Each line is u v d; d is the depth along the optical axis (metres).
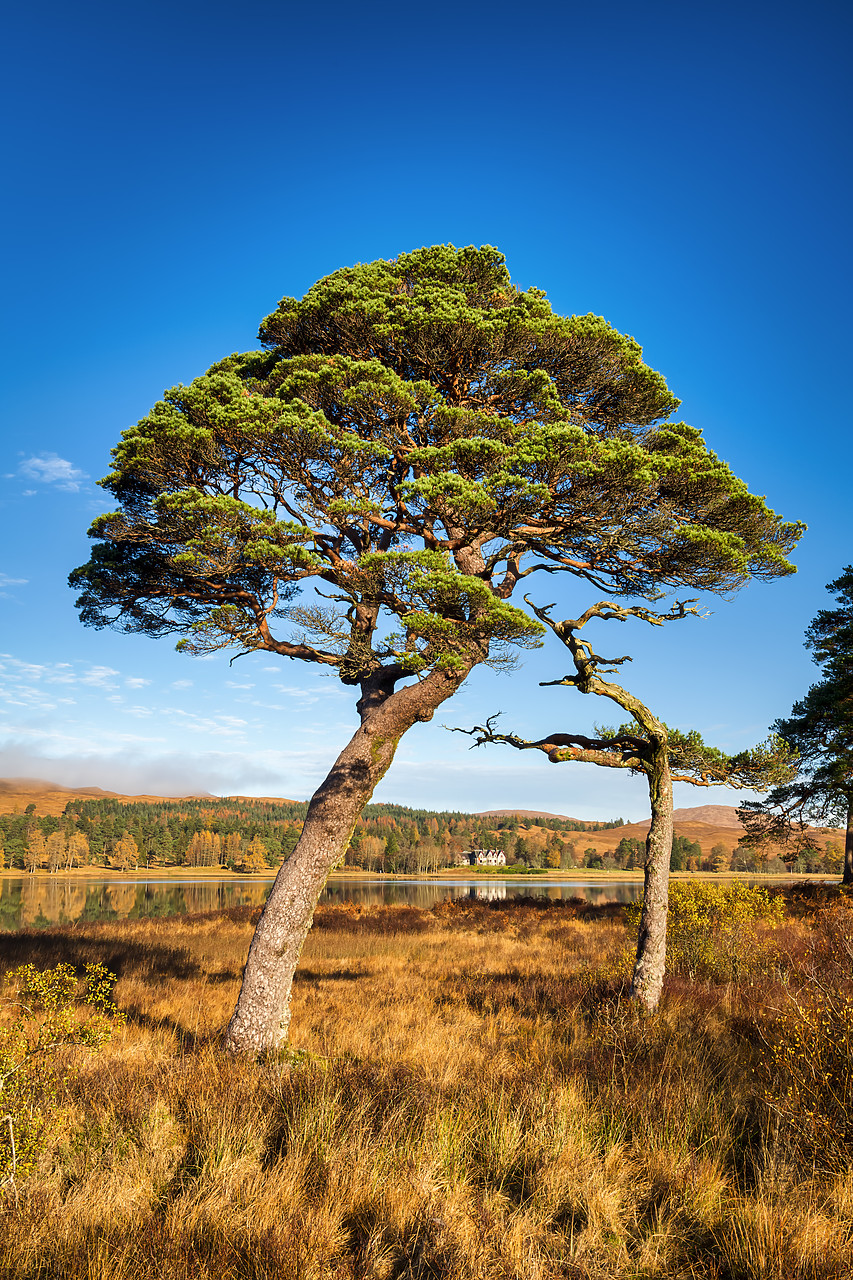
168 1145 5.10
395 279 9.25
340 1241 3.93
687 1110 5.65
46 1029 5.13
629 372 9.10
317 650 9.45
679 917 13.23
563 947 18.86
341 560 8.65
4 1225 3.83
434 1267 3.69
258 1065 7.16
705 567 9.29
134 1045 8.30
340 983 13.62
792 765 11.20
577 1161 4.87
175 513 8.30
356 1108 5.57
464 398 9.39
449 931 24.14
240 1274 3.59
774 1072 6.17
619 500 8.20
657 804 10.55
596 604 10.87
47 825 142.12
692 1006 9.41
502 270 10.01
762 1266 3.63
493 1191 4.52
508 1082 6.40
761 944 12.39
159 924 25.97
